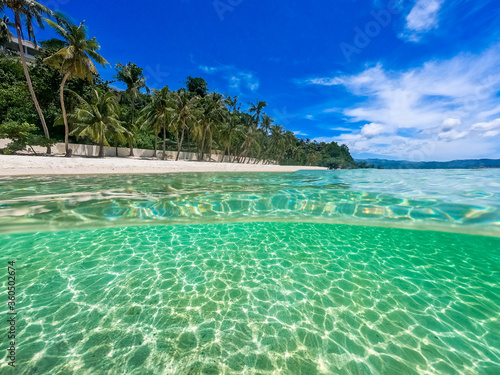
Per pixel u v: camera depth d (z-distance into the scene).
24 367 1.62
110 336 1.92
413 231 4.71
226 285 2.76
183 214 5.41
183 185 8.95
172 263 3.27
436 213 5.43
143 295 2.50
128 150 28.22
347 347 1.90
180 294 2.55
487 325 2.16
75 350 1.78
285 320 2.19
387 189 8.49
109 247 3.68
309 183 10.84
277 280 2.91
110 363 1.68
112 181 9.41
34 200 5.32
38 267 3.00
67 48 15.88
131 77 26.88
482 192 7.53
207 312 2.27
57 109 24.05
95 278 2.80
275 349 1.86
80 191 6.63
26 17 16.97
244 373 1.65
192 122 28.94
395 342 1.95
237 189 8.26
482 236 4.43
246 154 41.38
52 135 23.89
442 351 1.87
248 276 2.99
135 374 1.60
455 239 4.32
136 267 3.11
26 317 2.10
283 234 4.54
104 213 4.95
